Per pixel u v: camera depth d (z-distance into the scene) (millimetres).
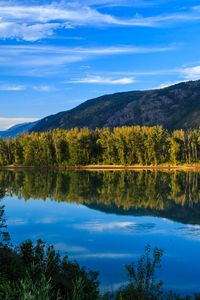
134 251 40938
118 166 168875
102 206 70562
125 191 91625
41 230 50781
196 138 174000
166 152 172375
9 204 72500
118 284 30234
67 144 174500
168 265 36406
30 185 103812
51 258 20312
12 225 53844
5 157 180500
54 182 111312
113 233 49125
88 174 138000
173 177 125250
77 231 50406
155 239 46188
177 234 48594
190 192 89438
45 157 174625
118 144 170500
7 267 17703
